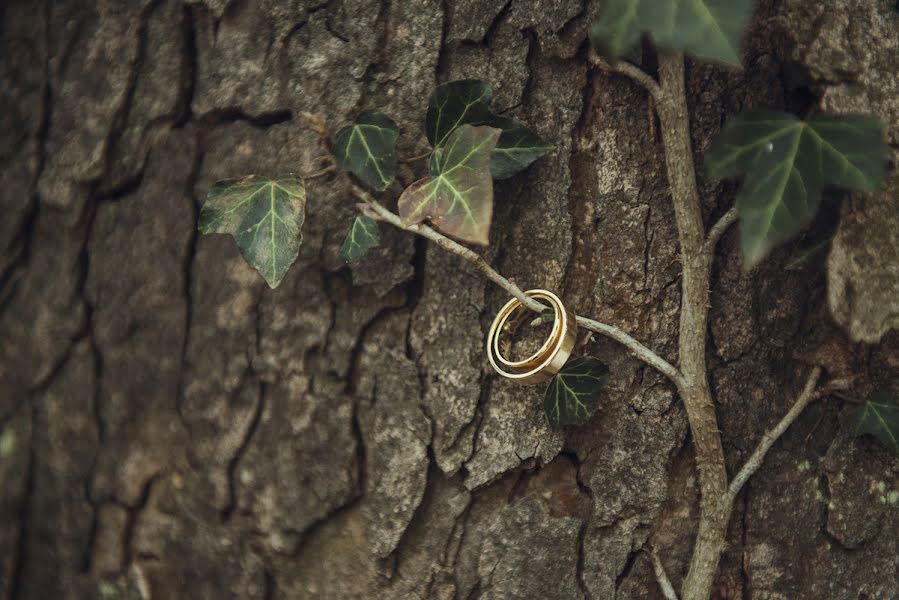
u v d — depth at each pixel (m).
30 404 0.48
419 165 0.45
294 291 0.46
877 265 0.44
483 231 0.42
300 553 0.46
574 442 0.46
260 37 0.46
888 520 0.46
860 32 0.44
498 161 0.45
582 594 0.46
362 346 0.46
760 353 0.45
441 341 0.46
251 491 0.47
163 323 0.47
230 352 0.47
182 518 0.47
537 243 0.45
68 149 0.48
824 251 0.45
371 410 0.46
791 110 0.45
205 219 0.44
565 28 0.45
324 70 0.46
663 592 0.45
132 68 0.47
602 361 0.45
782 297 0.45
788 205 0.43
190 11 0.47
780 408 0.46
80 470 0.48
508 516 0.46
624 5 0.41
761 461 0.45
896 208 0.44
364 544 0.46
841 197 0.44
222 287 0.47
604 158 0.45
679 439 0.45
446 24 0.45
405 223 0.43
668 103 0.44
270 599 0.47
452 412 0.45
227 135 0.46
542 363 0.44
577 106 0.45
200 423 0.47
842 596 0.46
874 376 0.45
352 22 0.46
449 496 0.46
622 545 0.45
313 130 0.45
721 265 0.45
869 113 0.44
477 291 0.45
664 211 0.45
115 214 0.47
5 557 0.48
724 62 0.40
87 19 0.48
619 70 0.44
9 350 0.48
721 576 0.46
